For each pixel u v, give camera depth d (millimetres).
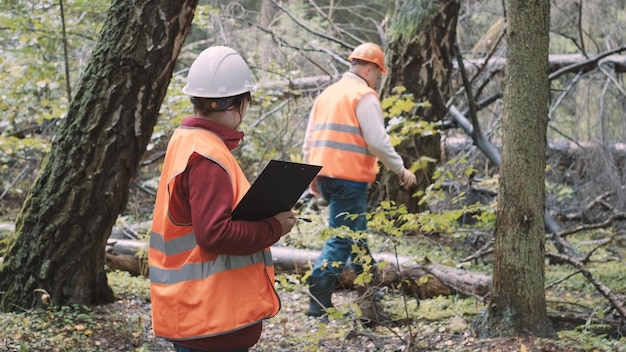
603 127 9016
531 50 4211
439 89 8102
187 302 2686
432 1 7840
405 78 8070
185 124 2775
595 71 8812
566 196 9125
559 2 9984
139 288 5711
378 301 5090
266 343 4688
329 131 5191
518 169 4281
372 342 4688
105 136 4855
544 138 4305
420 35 7934
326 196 5277
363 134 5129
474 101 8000
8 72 7766
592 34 10031
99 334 4613
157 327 2766
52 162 4945
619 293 5672
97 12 7582
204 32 11477
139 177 9789
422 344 4516
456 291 5570
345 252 5172
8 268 4965
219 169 2615
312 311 5230
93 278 5109
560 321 4828
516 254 4328
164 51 4824
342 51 11562
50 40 7535
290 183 2684
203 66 2795
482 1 10828
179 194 2676
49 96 8227
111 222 5039
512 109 4277
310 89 9648
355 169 5137
